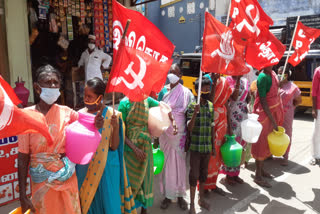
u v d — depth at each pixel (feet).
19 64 17.29
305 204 11.19
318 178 13.60
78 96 22.49
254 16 10.63
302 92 26.91
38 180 6.11
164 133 10.57
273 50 11.96
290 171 14.47
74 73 22.18
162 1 54.13
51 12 19.01
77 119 6.58
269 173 14.21
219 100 11.22
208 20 9.33
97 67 20.51
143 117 9.01
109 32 22.16
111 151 7.52
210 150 10.32
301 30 14.55
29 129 5.26
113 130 7.30
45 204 6.15
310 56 26.14
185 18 51.31
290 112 14.96
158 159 10.48
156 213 10.43
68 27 20.04
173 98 10.42
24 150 5.93
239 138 13.14
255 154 12.78
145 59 6.75
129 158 9.16
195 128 10.09
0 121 4.86
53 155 6.10
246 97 13.19
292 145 18.78
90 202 7.10
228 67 10.10
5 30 16.53
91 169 7.07
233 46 10.21
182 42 52.54
